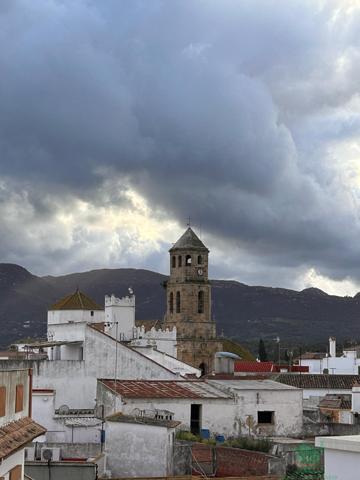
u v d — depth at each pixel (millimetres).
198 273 163375
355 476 28922
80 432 64812
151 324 162625
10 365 77062
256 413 72000
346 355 158625
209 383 77312
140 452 56656
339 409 88562
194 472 57219
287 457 55938
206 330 161500
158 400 67562
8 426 28250
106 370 81188
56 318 127812
